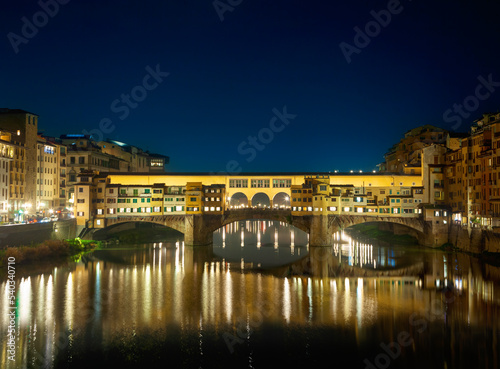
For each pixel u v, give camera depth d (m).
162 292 60.22
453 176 103.38
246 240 128.00
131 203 107.31
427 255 89.94
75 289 61.22
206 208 110.19
